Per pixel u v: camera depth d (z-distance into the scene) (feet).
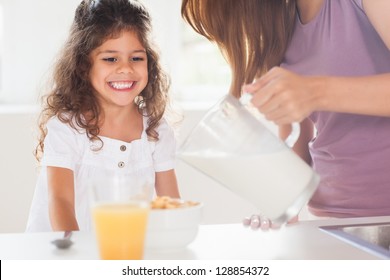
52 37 10.75
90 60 6.56
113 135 6.66
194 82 11.64
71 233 4.45
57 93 6.69
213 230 4.60
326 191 5.64
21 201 10.00
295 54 5.67
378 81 4.23
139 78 6.54
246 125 4.08
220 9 5.80
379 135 5.30
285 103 3.96
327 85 4.14
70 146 6.40
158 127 6.98
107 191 3.63
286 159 4.14
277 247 4.06
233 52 5.87
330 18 5.34
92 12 6.53
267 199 4.17
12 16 10.71
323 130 5.58
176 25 11.29
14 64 10.81
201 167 4.17
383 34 4.87
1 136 9.87
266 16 5.68
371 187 5.38
